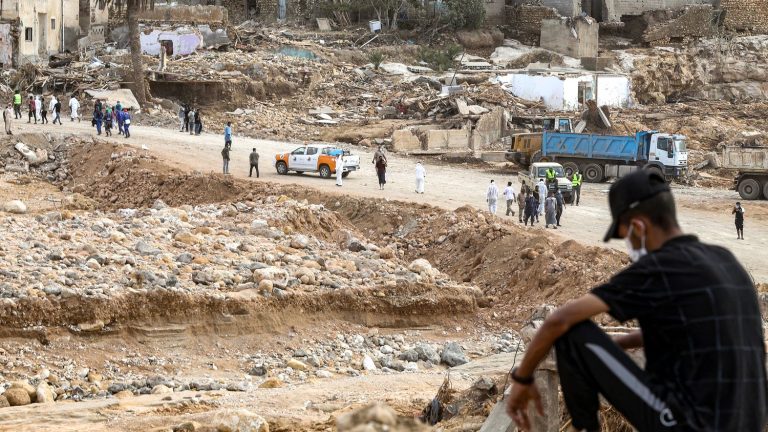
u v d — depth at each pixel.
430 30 163.75
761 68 166.00
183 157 96.12
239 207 70.00
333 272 53.88
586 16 162.75
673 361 7.96
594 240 69.56
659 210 8.30
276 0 169.50
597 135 100.75
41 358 41.09
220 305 46.31
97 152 95.75
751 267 64.50
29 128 104.81
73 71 131.12
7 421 30.44
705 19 172.25
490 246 63.88
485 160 109.75
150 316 44.72
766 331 17.48
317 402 31.73
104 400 34.81
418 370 45.31
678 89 162.12
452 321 52.25
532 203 74.06
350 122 126.25
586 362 8.14
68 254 49.88
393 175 95.75
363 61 151.62
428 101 131.12
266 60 142.62
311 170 90.94
